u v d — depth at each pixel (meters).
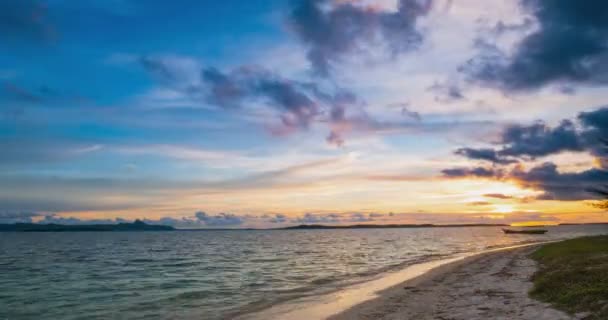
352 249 90.56
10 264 61.62
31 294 31.45
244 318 20.09
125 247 121.69
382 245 107.81
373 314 18.59
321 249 93.38
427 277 31.73
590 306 15.14
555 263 30.92
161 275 44.00
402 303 20.83
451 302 19.92
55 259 72.06
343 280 34.66
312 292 28.06
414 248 88.94
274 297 26.81
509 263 38.12
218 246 120.88
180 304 25.64
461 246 92.56
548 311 15.87
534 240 113.19
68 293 31.70
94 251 99.94
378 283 30.59
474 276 29.84
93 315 23.03
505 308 17.33
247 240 178.38
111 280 39.97
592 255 31.16
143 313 23.16
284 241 158.38
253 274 42.62
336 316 18.92
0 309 25.34
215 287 33.16
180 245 133.12
